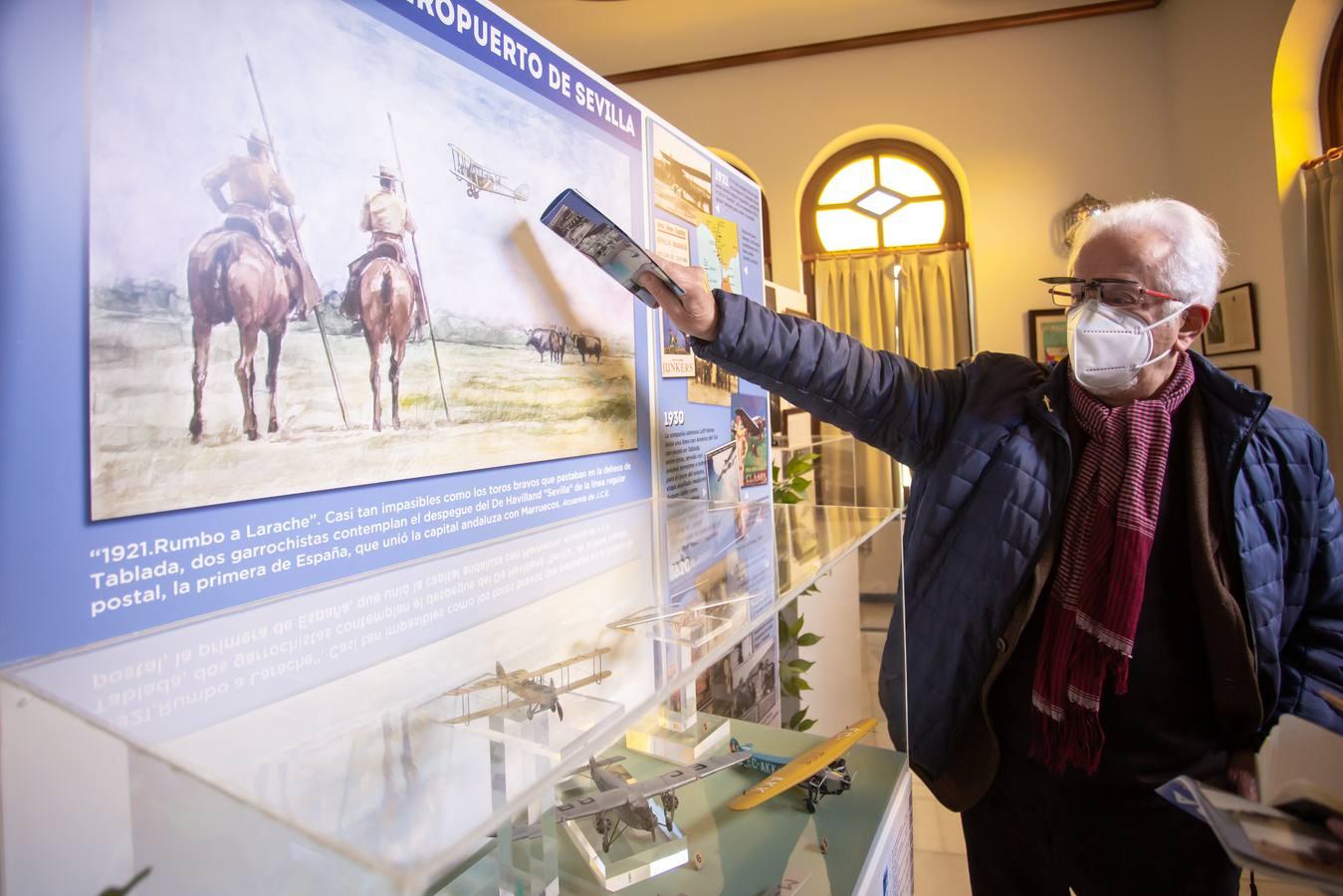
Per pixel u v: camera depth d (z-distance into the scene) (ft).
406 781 1.25
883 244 16.22
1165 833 3.40
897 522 3.87
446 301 2.32
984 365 4.06
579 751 1.35
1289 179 10.71
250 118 1.76
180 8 1.61
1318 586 3.45
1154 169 14.07
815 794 2.76
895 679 3.51
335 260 1.96
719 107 16.15
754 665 2.80
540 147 2.75
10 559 1.34
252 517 1.76
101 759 1.17
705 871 2.35
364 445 2.05
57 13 1.40
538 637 2.08
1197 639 3.35
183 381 1.62
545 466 2.76
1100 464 3.48
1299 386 10.66
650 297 3.16
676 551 2.99
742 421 4.57
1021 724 3.66
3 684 1.21
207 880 1.12
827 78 15.62
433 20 2.28
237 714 1.60
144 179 1.55
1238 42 11.51
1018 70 14.71
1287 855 2.07
